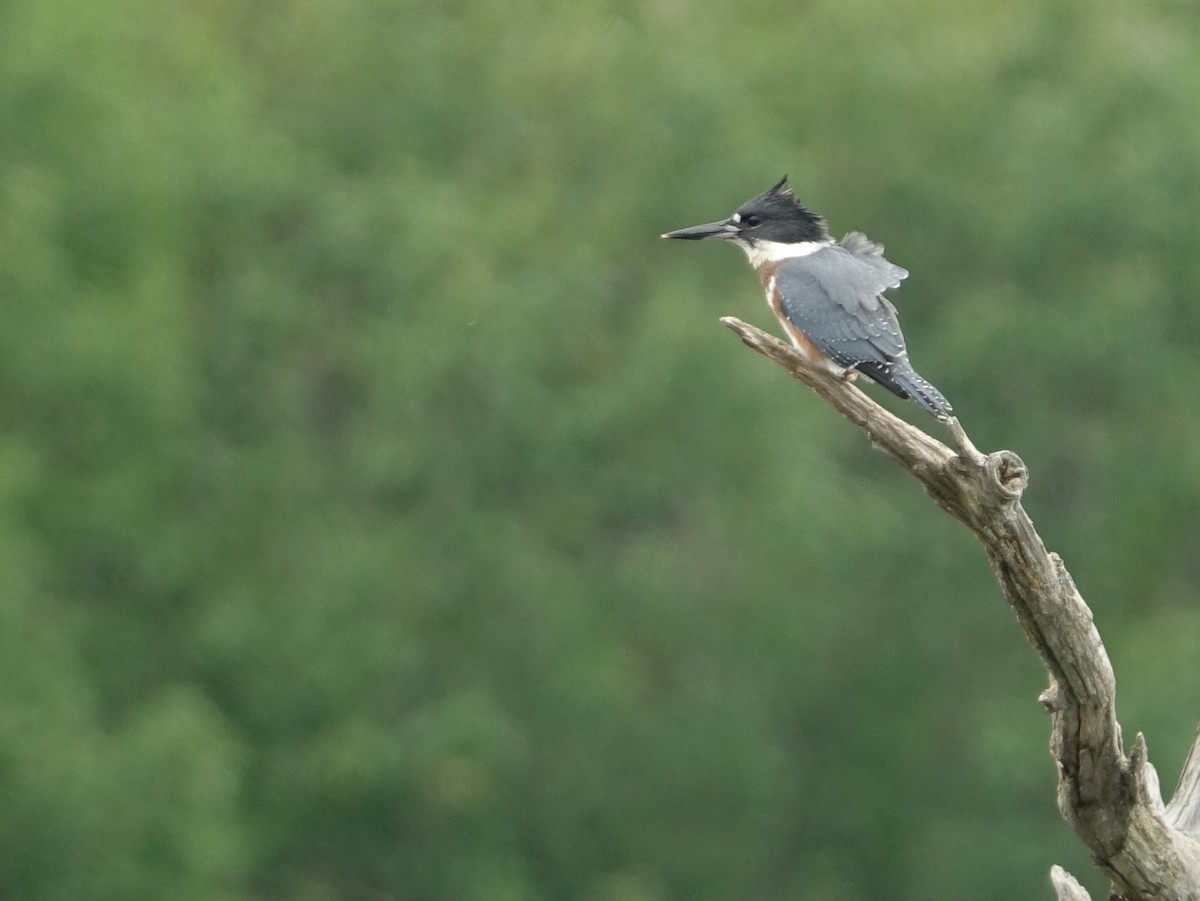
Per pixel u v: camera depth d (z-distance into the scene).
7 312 14.75
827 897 18.28
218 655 16.67
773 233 9.66
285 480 17.98
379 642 16.78
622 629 17.83
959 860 17.25
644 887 16.89
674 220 18.67
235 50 21.36
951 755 18.69
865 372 8.85
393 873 17.62
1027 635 6.16
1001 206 18.81
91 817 13.64
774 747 17.91
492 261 17.72
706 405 17.09
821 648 18.16
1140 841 6.32
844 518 17.39
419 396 17.23
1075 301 18.11
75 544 15.93
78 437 15.61
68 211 15.55
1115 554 18.97
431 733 16.61
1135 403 18.41
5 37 15.63
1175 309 18.69
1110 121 18.39
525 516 18.20
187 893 14.13
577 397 17.45
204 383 18.59
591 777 17.62
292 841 17.58
